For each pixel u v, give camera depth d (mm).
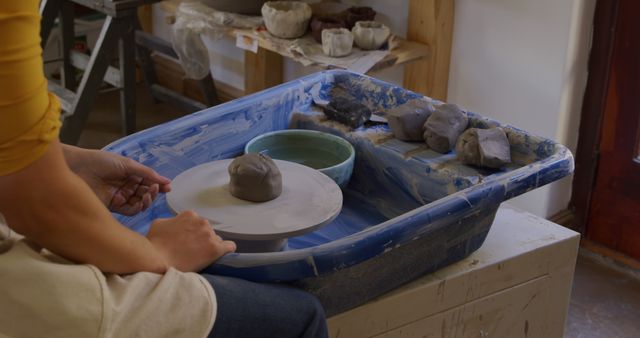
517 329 1580
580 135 2385
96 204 1014
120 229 1046
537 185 1411
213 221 1341
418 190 1595
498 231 1563
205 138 1621
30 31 908
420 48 2393
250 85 3025
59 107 979
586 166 2404
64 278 974
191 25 2594
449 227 1349
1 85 894
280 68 2984
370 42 2320
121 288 1016
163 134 1547
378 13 2633
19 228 984
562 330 1670
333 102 1767
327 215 1373
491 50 2371
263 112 1720
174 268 1080
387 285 1329
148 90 3475
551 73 2256
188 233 1150
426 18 2396
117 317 989
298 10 2412
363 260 1179
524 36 2277
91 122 3316
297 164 1547
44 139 935
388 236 1194
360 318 1328
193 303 1038
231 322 1072
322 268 1145
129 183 1355
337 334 1313
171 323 1020
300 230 1328
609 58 2234
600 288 2305
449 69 2504
